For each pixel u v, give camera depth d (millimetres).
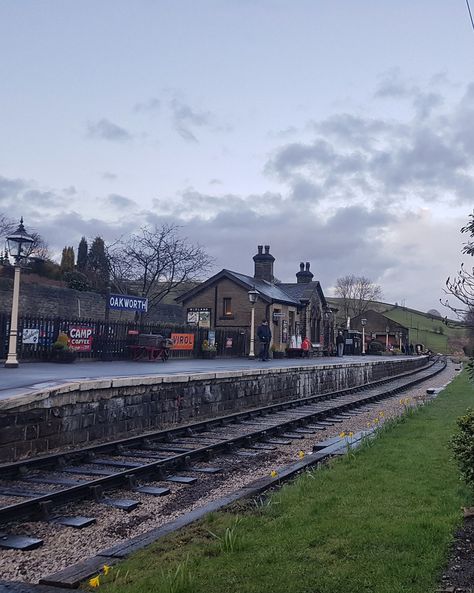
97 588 4656
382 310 125688
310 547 5273
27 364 19641
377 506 6586
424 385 37625
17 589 4703
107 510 7762
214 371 19188
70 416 11789
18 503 7293
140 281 44219
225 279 40531
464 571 4645
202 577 4648
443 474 8203
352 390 30203
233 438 12797
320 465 9359
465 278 6375
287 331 43094
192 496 8641
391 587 4312
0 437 10000
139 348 25062
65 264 53938
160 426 14977
